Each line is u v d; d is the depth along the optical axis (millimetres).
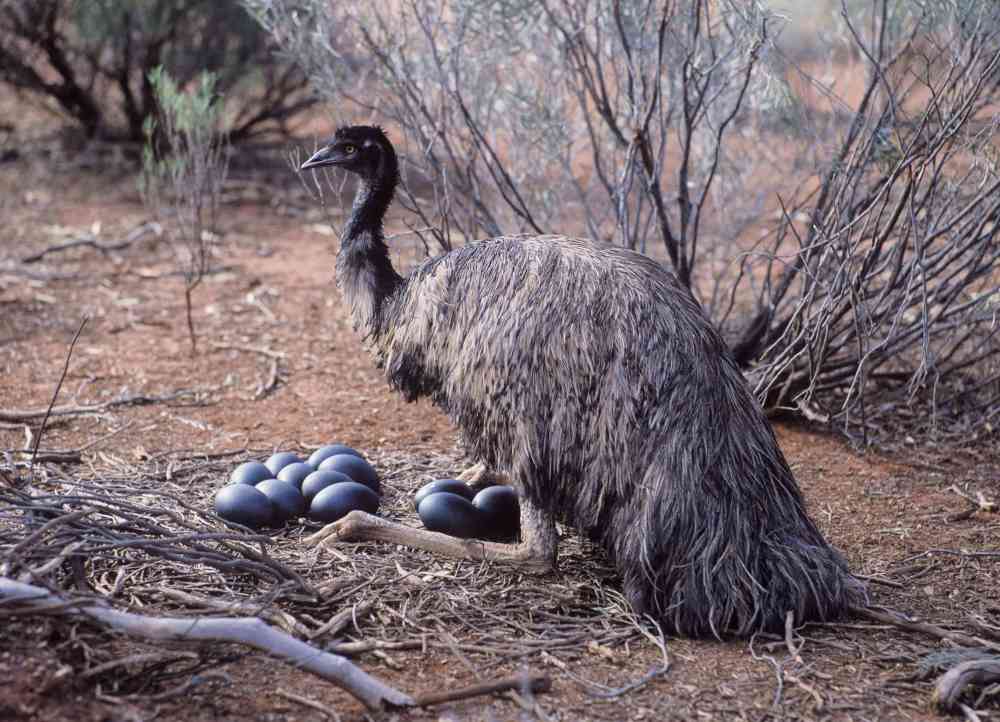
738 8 5543
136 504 4996
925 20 6000
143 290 8906
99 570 4383
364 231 5207
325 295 9016
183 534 4316
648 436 4297
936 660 4152
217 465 5848
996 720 3895
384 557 4777
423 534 4754
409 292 4941
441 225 6828
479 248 4781
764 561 4277
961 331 7227
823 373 6652
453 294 4723
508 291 4555
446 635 4188
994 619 4629
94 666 3721
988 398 6887
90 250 9719
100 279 9062
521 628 4301
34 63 12180
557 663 4070
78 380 7121
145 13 11555
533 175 6973
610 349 4375
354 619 4246
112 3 11430
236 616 4145
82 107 12484
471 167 6672
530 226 6957
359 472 5336
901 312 5914
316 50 6832
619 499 4348
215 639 3660
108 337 7910
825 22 7254
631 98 6102
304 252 10117
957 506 5789
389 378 5012
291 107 12203
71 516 4020
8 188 11250
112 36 11672
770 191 8039
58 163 12109
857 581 4578
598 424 4363
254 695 3766
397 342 4930
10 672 3557
